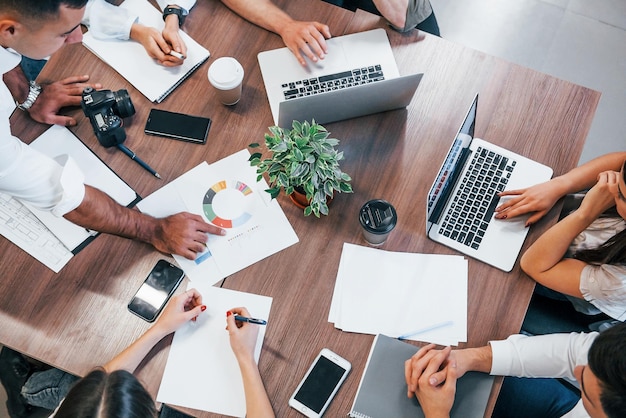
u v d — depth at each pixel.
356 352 1.31
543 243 1.33
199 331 1.32
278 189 1.31
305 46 1.53
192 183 1.46
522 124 1.51
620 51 2.52
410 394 1.25
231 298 1.35
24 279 1.37
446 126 1.51
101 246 1.40
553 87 1.54
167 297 1.35
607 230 1.41
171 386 1.28
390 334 1.32
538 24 2.56
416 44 1.58
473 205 1.43
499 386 1.29
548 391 1.51
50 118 1.49
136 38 1.57
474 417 1.25
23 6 1.07
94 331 1.33
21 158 1.26
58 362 1.31
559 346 1.28
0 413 1.91
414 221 1.42
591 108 1.52
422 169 1.47
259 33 1.60
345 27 1.61
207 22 1.61
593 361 1.06
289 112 1.35
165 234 1.38
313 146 1.24
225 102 1.51
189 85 1.55
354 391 1.27
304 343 1.31
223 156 1.48
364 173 1.47
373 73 1.55
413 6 1.54
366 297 1.35
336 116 1.48
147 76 1.54
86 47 1.58
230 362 1.30
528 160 1.47
